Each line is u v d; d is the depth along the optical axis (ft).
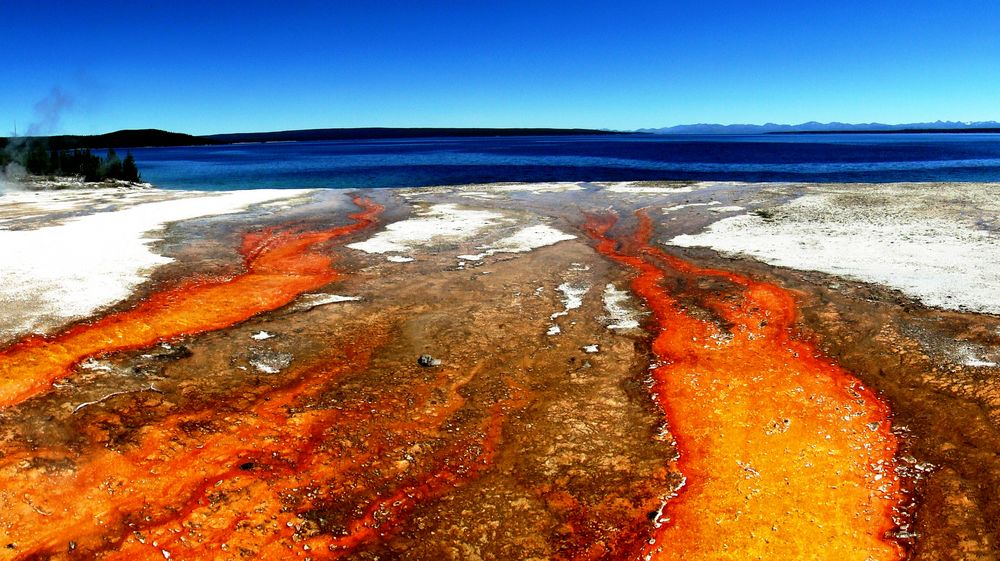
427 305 49.24
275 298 50.39
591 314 47.78
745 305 49.16
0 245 62.80
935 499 26.17
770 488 27.25
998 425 30.37
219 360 38.17
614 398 35.12
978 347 38.34
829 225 75.15
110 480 26.76
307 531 24.63
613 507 26.18
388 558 23.40
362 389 35.40
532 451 30.12
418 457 29.50
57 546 23.31
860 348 40.06
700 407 34.04
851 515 25.57
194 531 24.32
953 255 57.93
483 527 25.04
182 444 29.48
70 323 42.06
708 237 72.64
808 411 33.53
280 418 32.12
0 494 25.36
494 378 37.09
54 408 31.48
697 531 24.72
